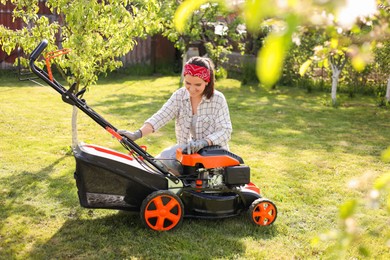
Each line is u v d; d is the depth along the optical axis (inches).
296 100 436.1
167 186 150.6
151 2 222.1
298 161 239.3
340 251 44.6
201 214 155.2
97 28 217.8
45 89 451.2
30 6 220.8
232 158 153.5
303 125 327.9
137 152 149.6
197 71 147.6
